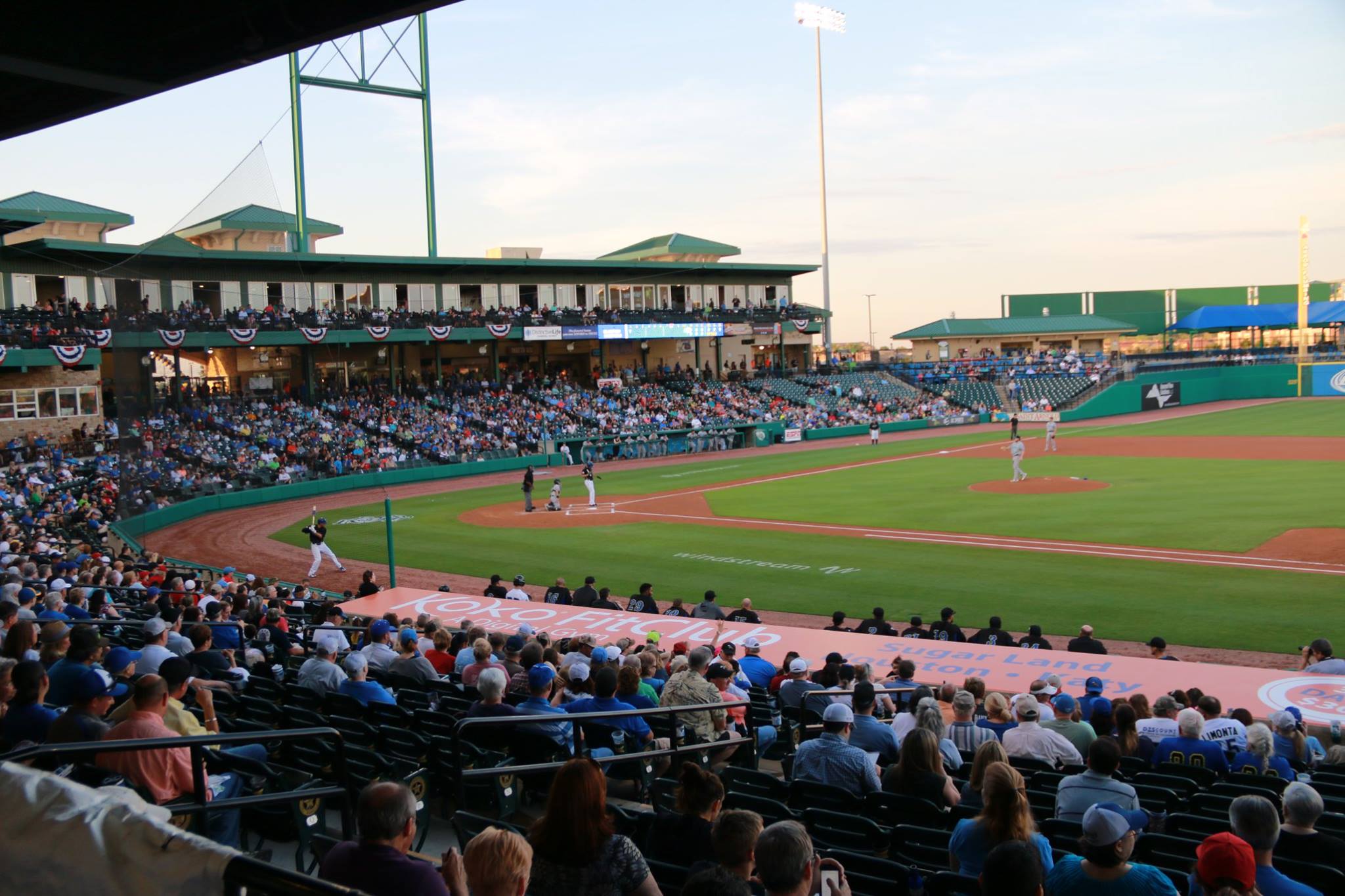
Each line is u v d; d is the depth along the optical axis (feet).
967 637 65.21
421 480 180.04
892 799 25.55
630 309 249.96
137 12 29.40
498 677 30.27
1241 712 38.47
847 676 43.04
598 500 141.90
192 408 145.69
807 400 255.29
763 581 84.53
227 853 7.76
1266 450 165.99
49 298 177.27
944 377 284.41
